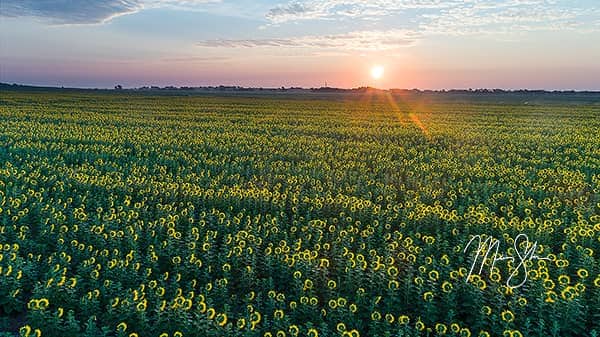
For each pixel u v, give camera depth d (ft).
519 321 25.91
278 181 58.70
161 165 67.05
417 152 82.02
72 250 33.91
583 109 198.59
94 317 24.98
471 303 27.58
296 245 35.04
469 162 73.51
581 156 77.92
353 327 26.08
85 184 51.72
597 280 27.22
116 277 30.50
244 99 264.11
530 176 62.18
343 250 34.50
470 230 40.24
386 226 40.34
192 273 31.91
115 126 111.65
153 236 37.40
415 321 27.17
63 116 127.95
